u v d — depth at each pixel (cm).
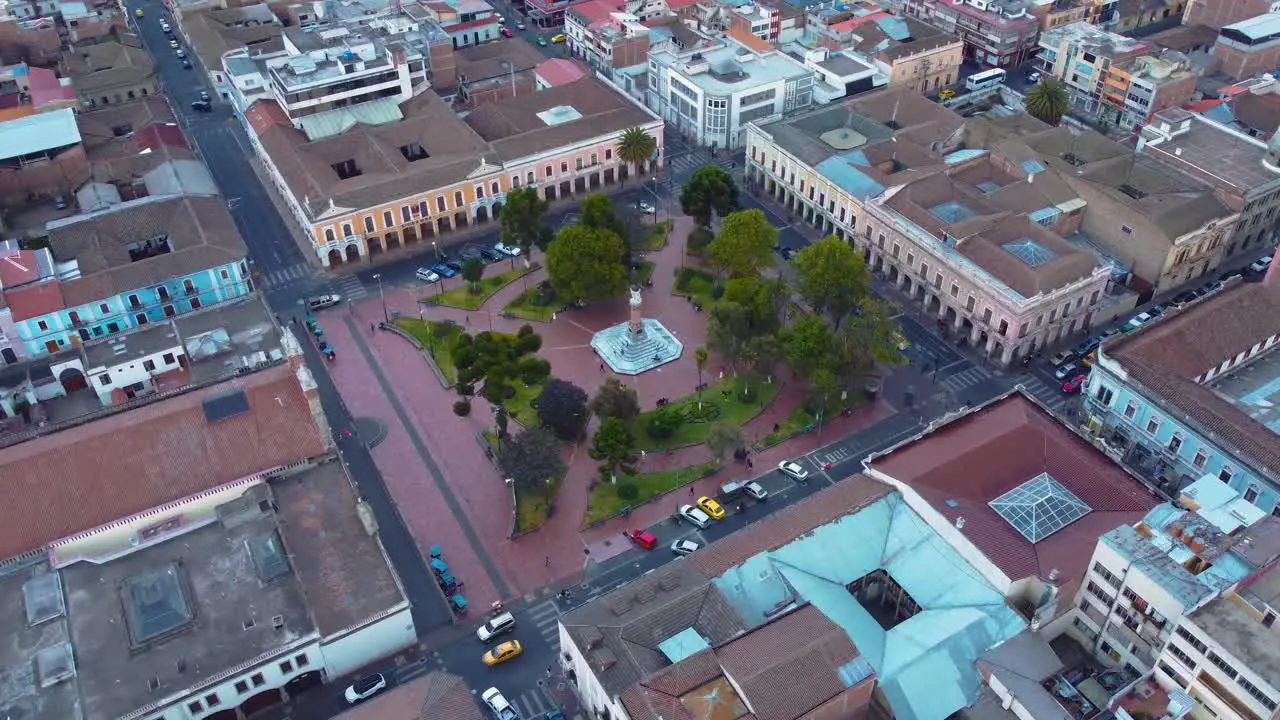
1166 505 11175
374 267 19500
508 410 15762
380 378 16512
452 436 15288
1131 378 14312
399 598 11719
